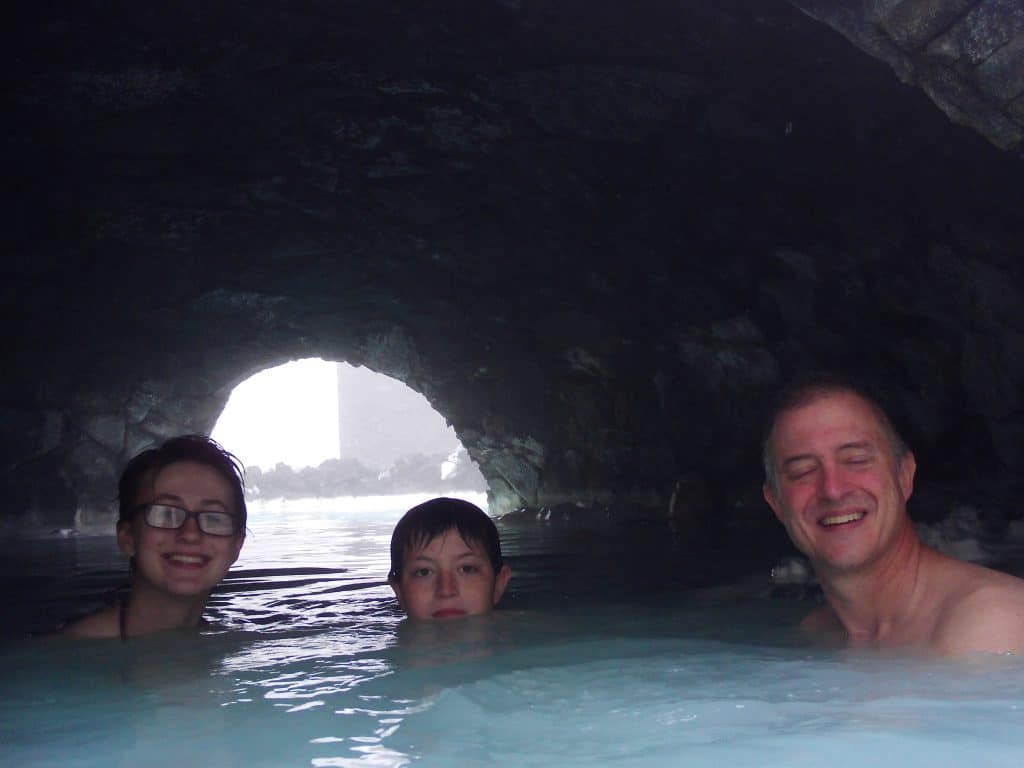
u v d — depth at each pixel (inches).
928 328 145.4
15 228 175.2
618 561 89.7
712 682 32.0
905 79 70.6
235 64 136.6
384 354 213.5
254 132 155.0
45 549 137.3
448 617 50.5
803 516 38.0
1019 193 118.2
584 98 142.9
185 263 189.8
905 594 38.0
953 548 77.7
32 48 130.3
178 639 45.6
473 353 206.8
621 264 177.5
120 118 149.6
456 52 133.8
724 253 164.1
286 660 39.4
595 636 44.3
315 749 24.9
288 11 124.3
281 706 30.5
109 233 179.5
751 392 171.3
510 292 193.6
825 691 29.6
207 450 47.8
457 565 50.8
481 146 159.9
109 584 83.9
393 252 189.3
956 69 68.4
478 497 380.5
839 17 69.8
